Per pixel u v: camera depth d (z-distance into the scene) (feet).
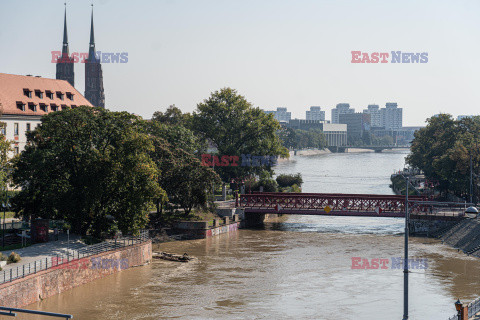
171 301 172.24
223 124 434.71
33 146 211.82
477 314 132.77
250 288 188.75
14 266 170.40
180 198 284.61
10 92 352.08
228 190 419.33
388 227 331.77
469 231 273.33
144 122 226.38
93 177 203.92
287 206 334.85
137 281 194.90
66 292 177.68
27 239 208.03
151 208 222.89
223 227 304.91
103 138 214.28
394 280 201.36
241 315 160.35
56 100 385.91
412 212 314.35
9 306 150.71
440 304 172.45
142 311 161.68
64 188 203.72
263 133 438.81
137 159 209.87
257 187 407.64
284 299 176.65
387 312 164.25
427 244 272.72
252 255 242.58
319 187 555.69
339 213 321.32
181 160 286.05
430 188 446.60
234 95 447.01
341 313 163.32
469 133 443.73
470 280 201.26
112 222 226.17
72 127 208.85
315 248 260.21
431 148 471.62
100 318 154.71
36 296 163.73
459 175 382.63
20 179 205.87
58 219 217.56
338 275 208.03
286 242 276.41
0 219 238.27
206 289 186.50
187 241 277.23
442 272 213.05
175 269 213.87
